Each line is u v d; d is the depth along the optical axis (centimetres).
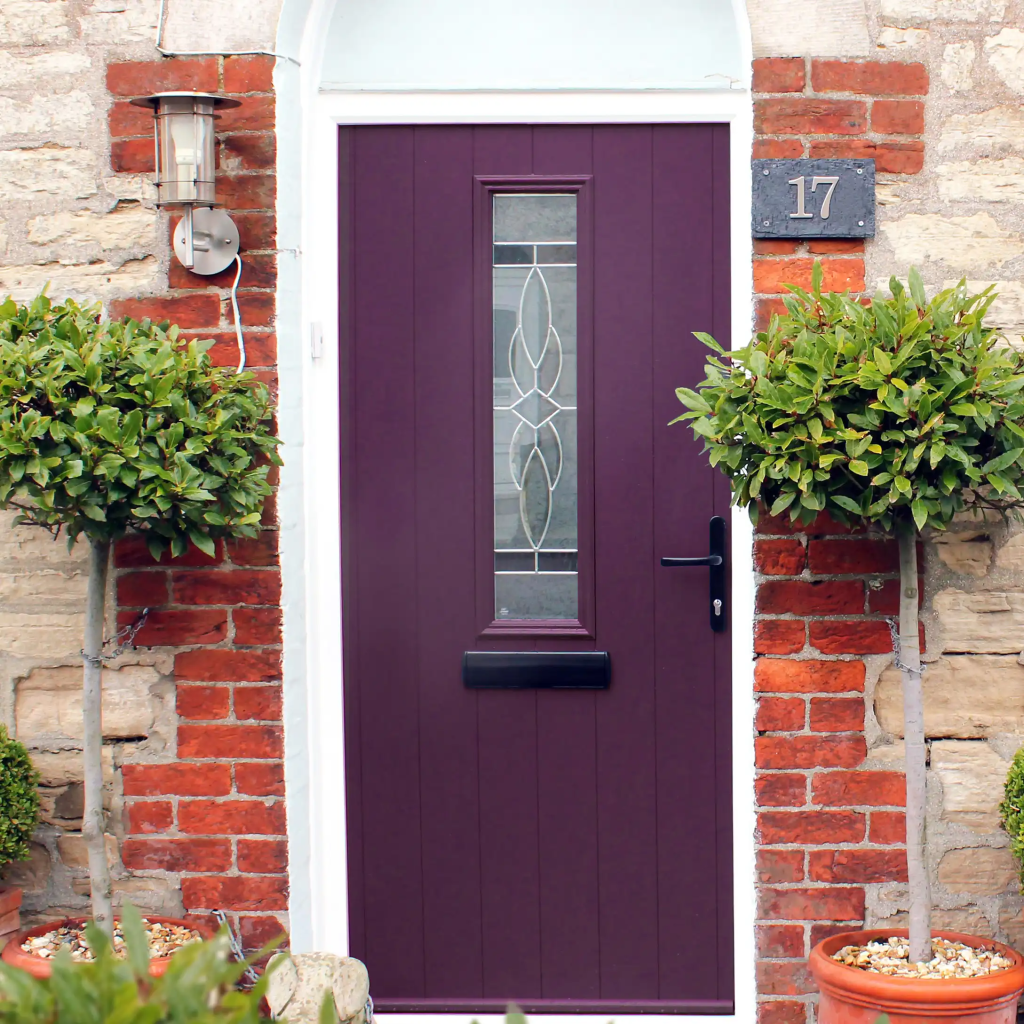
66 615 292
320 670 306
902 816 283
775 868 285
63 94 288
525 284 309
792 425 233
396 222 308
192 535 249
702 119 302
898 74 278
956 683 284
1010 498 275
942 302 236
